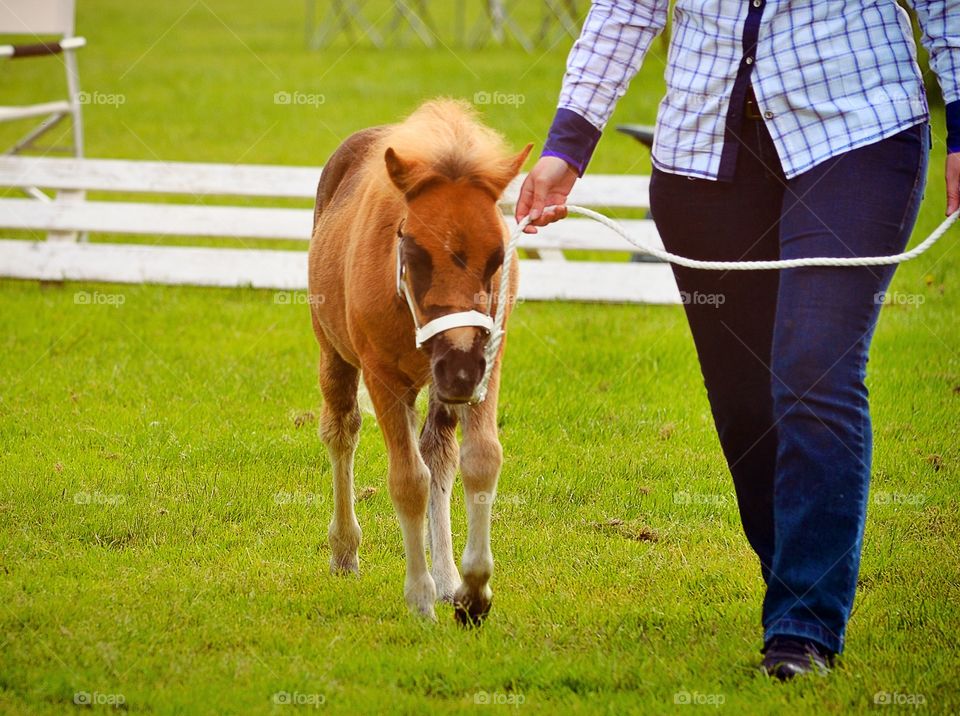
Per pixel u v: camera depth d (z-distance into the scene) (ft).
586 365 38.42
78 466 29.60
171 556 24.81
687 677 18.60
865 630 20.31
